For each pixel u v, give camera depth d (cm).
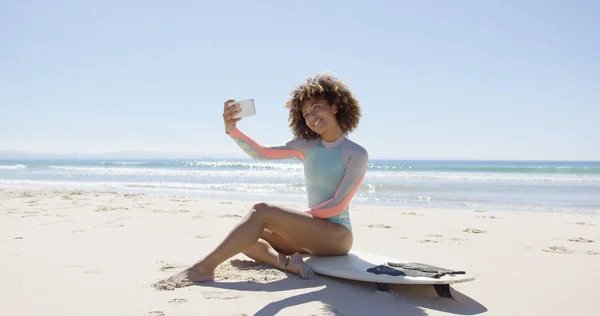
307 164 344
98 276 317
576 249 447
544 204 999
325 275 318
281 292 281
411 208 872
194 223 585
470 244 470
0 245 425
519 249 444
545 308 264
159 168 4025
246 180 1958
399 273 286
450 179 2050
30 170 3341
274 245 354
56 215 658
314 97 330
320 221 321
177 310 246
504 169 3341
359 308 255
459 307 264
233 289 286
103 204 839
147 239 463
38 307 250
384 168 4041
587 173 2705
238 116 317
